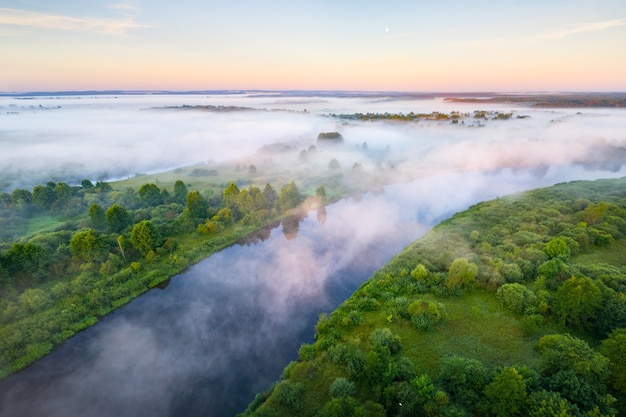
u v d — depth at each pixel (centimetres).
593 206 10144
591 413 3716
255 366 6288
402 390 4438
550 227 9512
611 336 4847
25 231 11194
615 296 5775
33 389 5791
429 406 4144
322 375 5238
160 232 10506
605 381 4366
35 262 7962
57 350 6556
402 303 6656
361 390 4828
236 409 5497
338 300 8125
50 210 12925
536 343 5509
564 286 5919
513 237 9006
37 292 7231
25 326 6619
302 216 13025
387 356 5056
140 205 13388
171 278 8931
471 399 4259
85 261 8569
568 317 5744
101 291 7794
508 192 15775
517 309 6303
